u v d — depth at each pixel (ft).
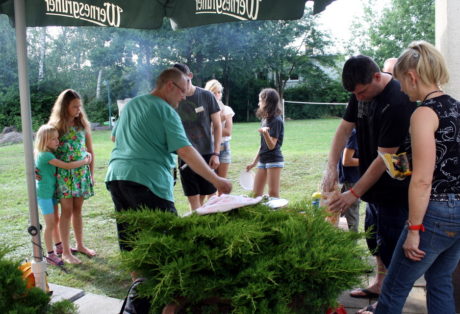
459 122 6.56
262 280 5.47
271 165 16.43
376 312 7.50
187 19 11.34
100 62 87.04
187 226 6.20
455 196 6.63
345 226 14.71
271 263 5.59
